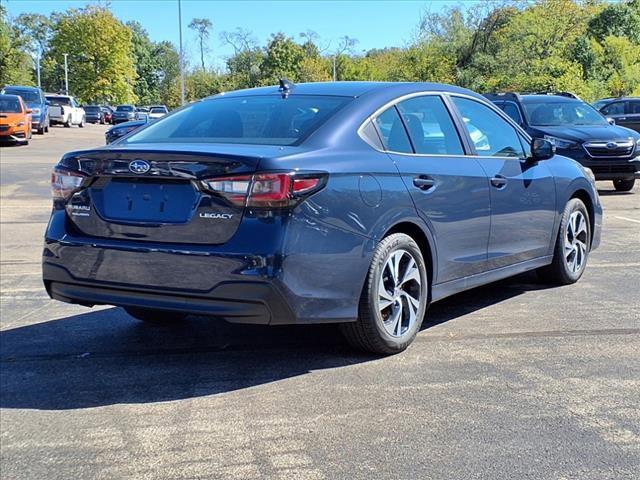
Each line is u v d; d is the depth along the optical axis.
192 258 3.92
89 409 3.88
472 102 5.61
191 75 78.25
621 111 20.52
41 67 86.00
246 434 3.54
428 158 4.85
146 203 4.15
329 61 62.25
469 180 5.08
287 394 4.04
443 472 3.14
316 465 3.22
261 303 3.84
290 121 4.52
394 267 4.51
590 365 4.46
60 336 5.20
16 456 3.36
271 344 4.96
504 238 5.54
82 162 4.34
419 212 4.63
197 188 3.97
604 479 3.08
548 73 39.00
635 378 4.25
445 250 4.93
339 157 4.21
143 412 3.83
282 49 64.94
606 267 7.35
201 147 4.13
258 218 3.86
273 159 3.89
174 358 4.70
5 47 68.81
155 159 4.06
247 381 4.26
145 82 111.00
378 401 3.92
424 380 4.23
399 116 4.82
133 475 3.16
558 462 3.23
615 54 42.28
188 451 3.38
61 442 3.50
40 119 33.25
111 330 5.35
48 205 12.18
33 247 8.72
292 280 3.87
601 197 13.34
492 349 4.77
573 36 41.69
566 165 6.48
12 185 14.74
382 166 4.43
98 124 56.28
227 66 70.75
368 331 4.42
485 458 3.27
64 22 71.56
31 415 3.81
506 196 5.47
